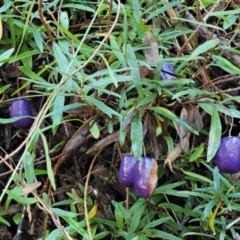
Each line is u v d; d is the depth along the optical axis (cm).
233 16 49
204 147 48
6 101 47
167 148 48
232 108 48
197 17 50
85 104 42
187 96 45
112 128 44
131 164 42
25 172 41
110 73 39
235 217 48
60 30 49
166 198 48
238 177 47
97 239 46
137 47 45
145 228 45
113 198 50
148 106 44
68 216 41
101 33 49
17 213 50
